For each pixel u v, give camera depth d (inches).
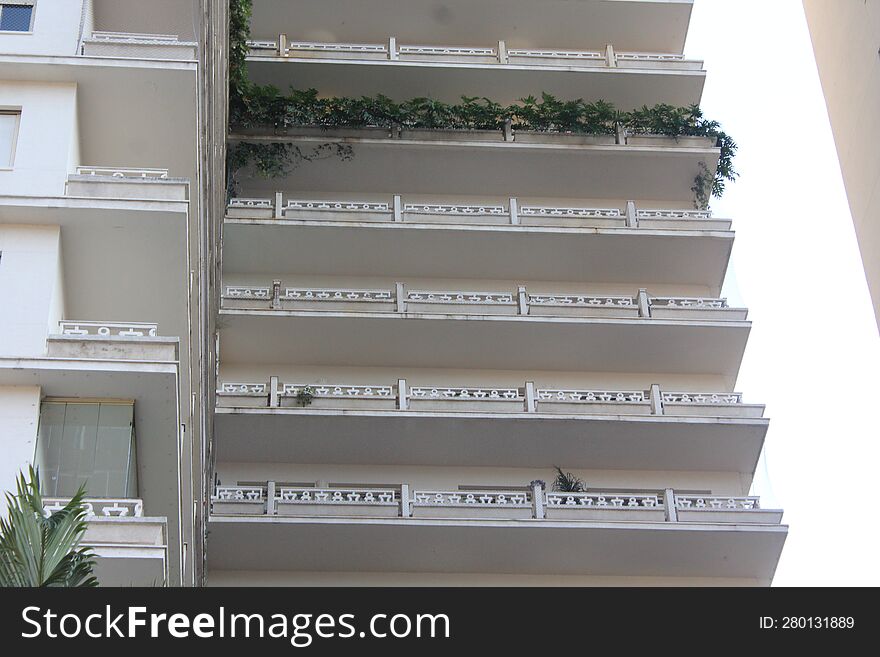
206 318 1240.2
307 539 1422.2
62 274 998.4
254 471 1505.9
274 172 1699.1
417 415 1487.5
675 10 1850.4
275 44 1775.3
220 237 1507.1
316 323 1550.2
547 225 1657.2
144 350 936.3
